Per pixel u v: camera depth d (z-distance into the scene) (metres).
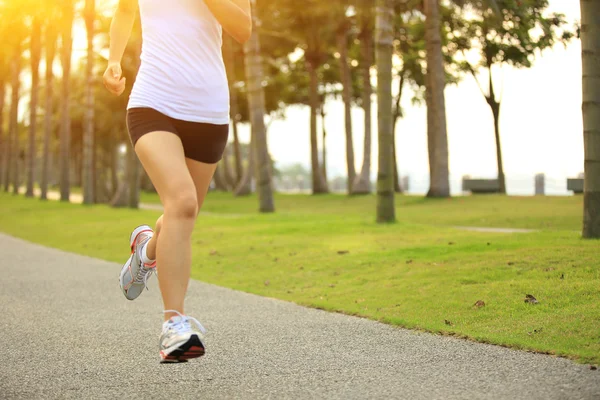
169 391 3.33
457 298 5.96
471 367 3.65
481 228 15.20
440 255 8.66
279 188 59.59
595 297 5.28
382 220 14.58
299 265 9.54
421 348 4.22
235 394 3.24
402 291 6.69
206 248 12.62
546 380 3.29
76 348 4.46
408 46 35.44
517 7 17.83
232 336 4.80
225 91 3.22
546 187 33.84
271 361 3.96
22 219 25.48
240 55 45.50
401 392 3.18
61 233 18.69
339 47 37.03
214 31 3.16
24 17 42.22
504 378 3.38
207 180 3.30
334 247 10.91
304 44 40.38
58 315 5.94
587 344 4.04
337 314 5.82
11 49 47.22
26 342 4.69
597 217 8.73
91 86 33.53
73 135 57.19
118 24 3.32
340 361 3.92
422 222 17.14
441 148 25.41
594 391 3.05
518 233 10.32
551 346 4.06
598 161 8.73
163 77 3.04
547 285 5.88
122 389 3.39
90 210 28.22
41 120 57.88
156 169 2.94
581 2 8.95
